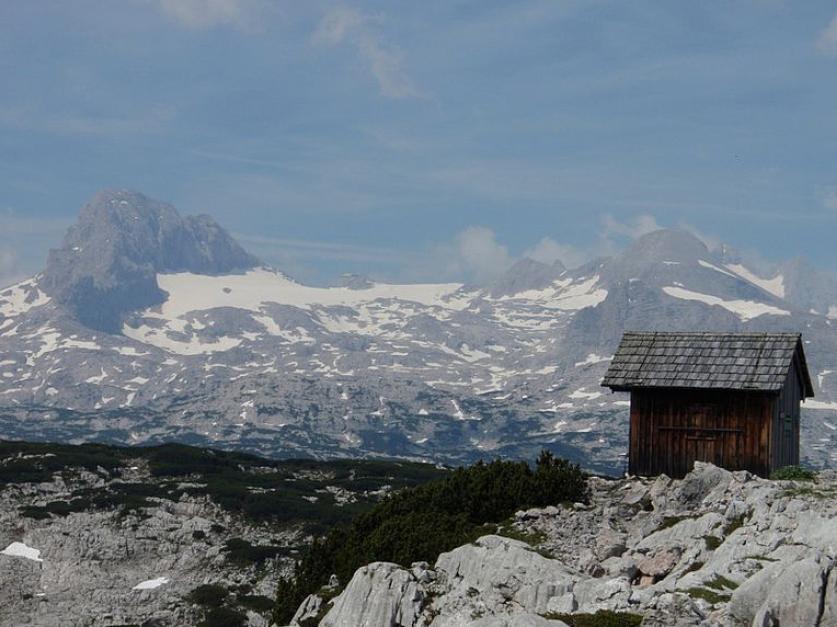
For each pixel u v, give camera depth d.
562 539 47.88
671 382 58.47
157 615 135.12
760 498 44.88
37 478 189.50
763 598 32.47
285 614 56.59
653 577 41.75
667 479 52.97
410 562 49.91
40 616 135.75
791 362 58.25
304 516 172.25
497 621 34.59
